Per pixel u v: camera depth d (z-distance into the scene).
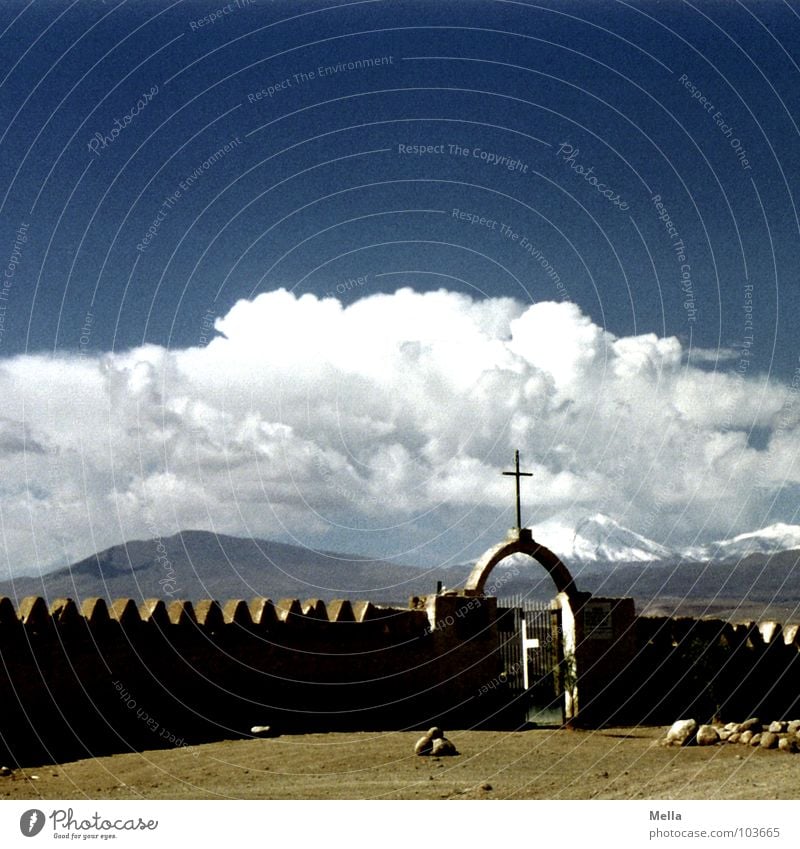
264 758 19.39
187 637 22.83
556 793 16.17
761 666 30.42
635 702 28.16
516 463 28.94
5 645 19.09
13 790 15.79
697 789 15.88
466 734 23.70
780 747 20.77
